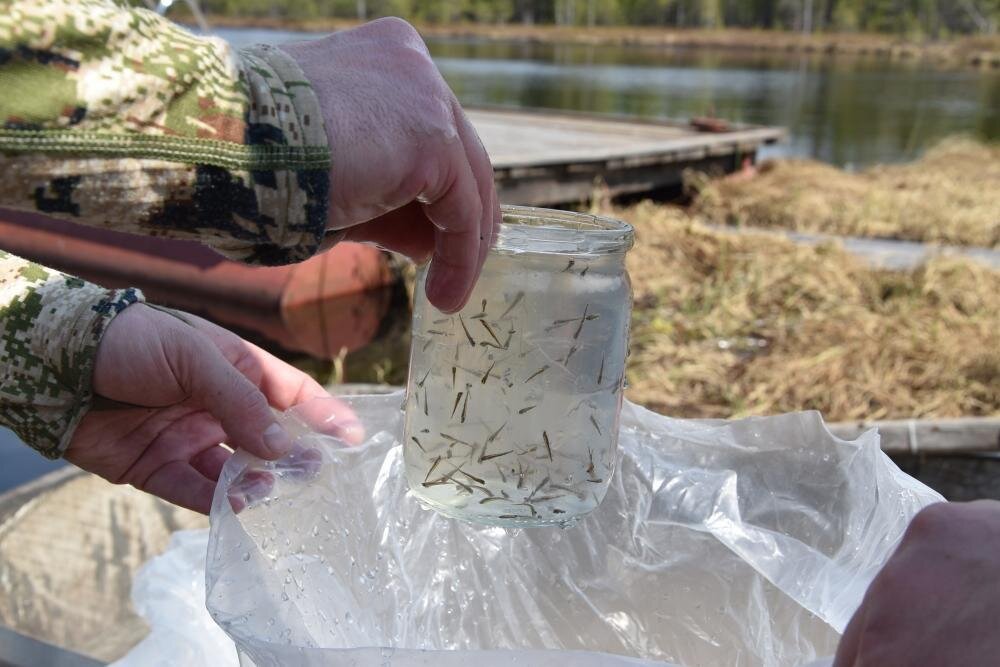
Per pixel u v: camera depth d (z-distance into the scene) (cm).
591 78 1178
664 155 392
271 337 262
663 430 68
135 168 46
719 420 68
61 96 44
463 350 56
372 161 49
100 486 101
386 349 257
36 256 311
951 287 255
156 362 60
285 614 51
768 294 262
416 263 61
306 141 48
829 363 206
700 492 65
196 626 67
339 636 58
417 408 58
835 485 63
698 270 288
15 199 45
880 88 1109
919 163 511
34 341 61
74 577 95
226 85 47
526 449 57
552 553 66
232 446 63
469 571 65
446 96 51
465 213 52
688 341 233
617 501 66
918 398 192
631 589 65
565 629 65
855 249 309
